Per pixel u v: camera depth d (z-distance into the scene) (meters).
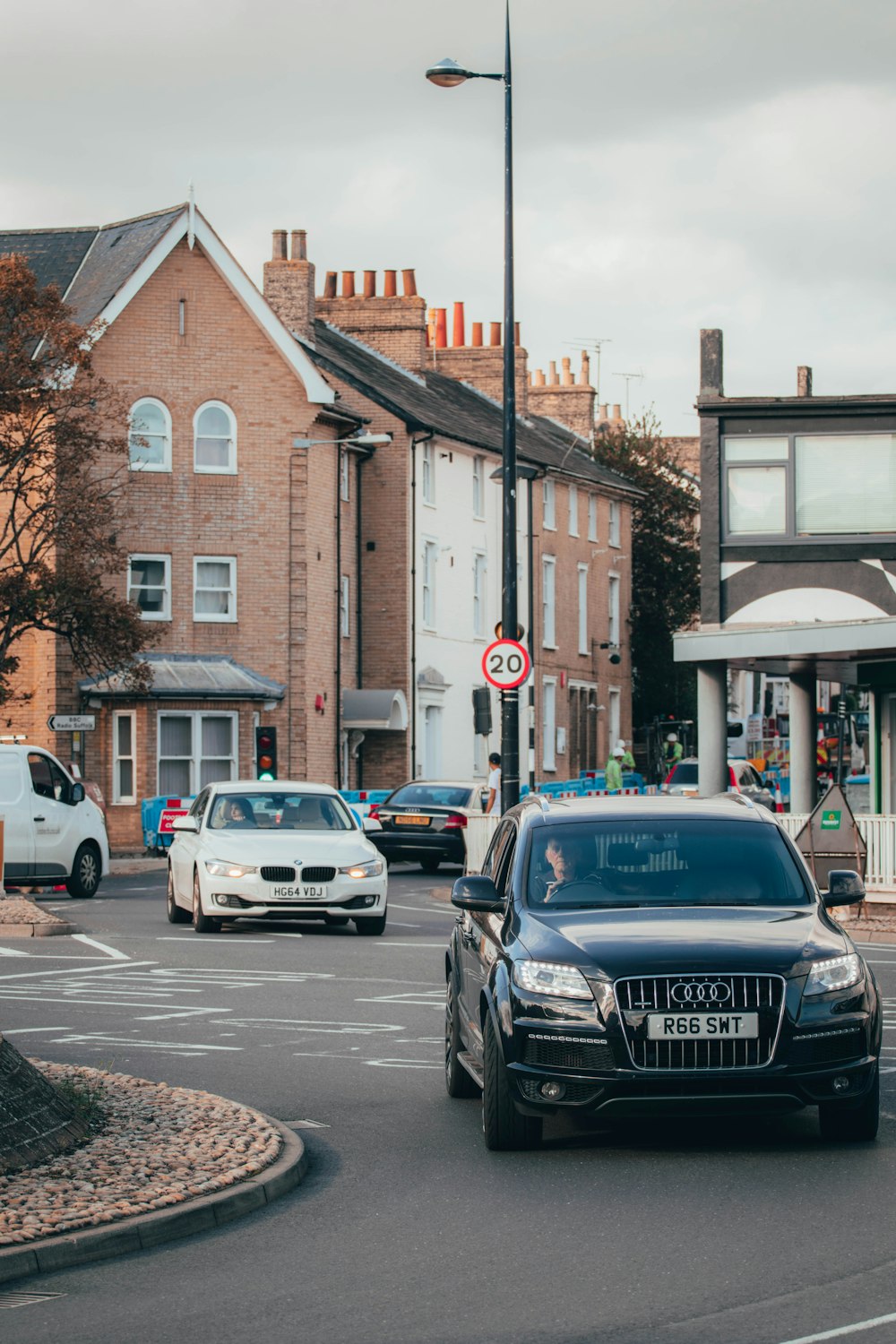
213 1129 10.23
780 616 31.30
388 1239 8.45
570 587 65.44
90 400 37.75
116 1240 8.20
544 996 10.02
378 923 23.88
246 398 47.19
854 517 31.20
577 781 50.94
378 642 53.19
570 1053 9.90
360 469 53.47
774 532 31.38
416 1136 10.94
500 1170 9.95
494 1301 7.37
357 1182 9.70
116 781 44.97
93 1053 13.95
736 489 31.56
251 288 46.97
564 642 64.62
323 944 22.56
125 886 34.25
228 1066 13.41
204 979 18.86
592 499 67.94
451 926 25.38
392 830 36.66
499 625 26.58
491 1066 10.38
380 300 61.72
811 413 31.27
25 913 24.45
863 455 31.20
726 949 10.02
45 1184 8.90
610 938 10.18
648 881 11.09
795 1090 9.81
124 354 45.94
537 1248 8.23
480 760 58.50
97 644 37.88
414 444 53.62
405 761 52.31
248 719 46.41
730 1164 10.00
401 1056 13.92
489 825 30.14
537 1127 10.39
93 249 50.72
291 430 47.59
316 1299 7.45
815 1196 9.15
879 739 33.34
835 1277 7.62
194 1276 7.83
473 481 58.47
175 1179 9.07
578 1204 9.09
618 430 78.88
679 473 76.44
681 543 75.38
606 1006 9.85
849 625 28.61
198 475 46.66
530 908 10.90
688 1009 9.83
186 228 46.28
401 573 53.12
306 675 47.59
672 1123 11.31
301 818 24.83
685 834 11.45
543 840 11.46
